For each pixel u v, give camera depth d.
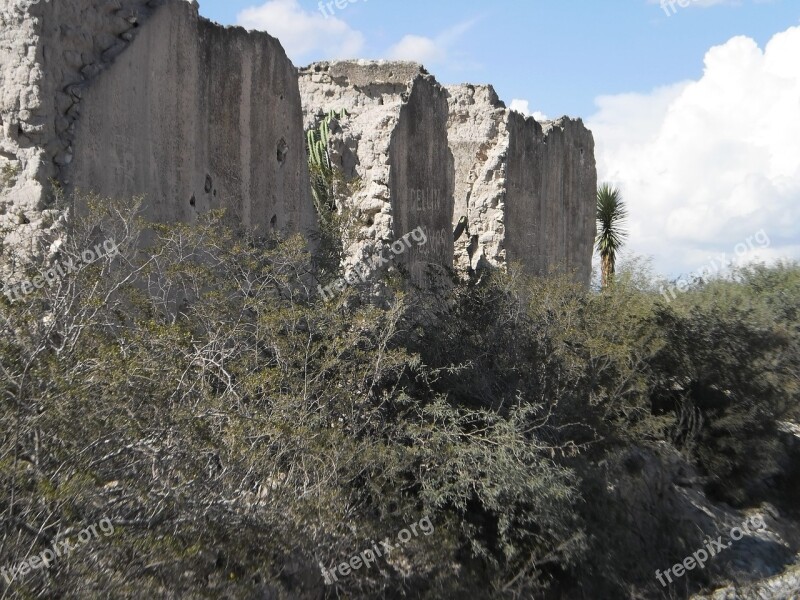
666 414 17.47
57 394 7.76
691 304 19.75
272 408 9.57
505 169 23.42
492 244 23.12
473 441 11.39
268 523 8.82
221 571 8.28
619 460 14.34
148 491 8.07
